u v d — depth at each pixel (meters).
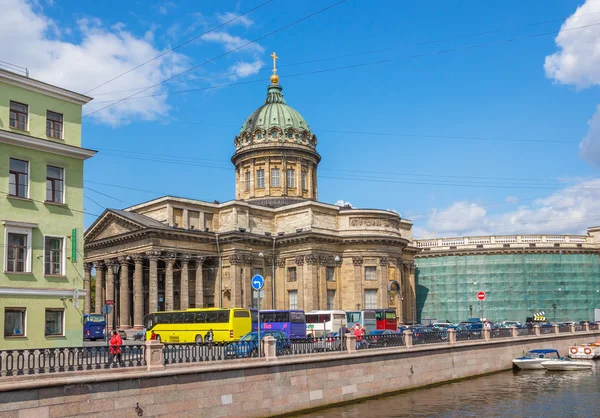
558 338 63.84
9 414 21.77
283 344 33.62
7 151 36.34
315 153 97.12
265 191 93.19
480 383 45.44
